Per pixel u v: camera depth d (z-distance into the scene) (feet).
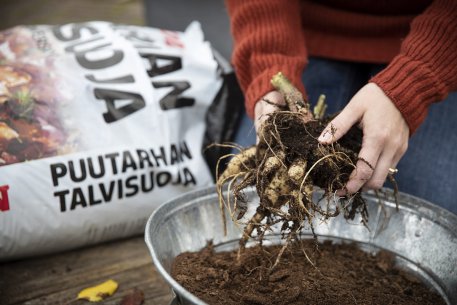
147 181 2.96
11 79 2.89
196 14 4.17
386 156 2.23
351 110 2.23
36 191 2.75
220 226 2.59
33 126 2.81
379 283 2.39
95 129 2.91
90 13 6.04
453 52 2.31
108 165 2.88
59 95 2.91
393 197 2.57
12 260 2.90
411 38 2.36
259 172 2.22
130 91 3.03
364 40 3.09
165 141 3.02
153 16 4.41
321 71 3.27
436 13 2.36
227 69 3.37
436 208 2.47
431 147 3.03
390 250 2.57
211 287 2.27
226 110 3.29
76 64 3.03
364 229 2.64
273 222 2.24
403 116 2.25
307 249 2.56
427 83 2.27
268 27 2.77
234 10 2.89
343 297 2.25
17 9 6.14
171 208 2.43
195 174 3.10
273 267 2.28
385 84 2.24
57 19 5.82
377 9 3.00
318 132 2.25
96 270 2.88
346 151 2.23
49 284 2.77
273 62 2.69
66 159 2.81
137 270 2.89
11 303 2.64
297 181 2.14
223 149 3.25
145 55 3.17
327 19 3.10
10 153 2.74
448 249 2.38
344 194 2.25
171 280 1.93
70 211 2.82
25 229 2.76
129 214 2.97
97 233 2.96
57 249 2.94
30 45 3.09
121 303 2.64
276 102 2.54
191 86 3.19
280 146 2.22
